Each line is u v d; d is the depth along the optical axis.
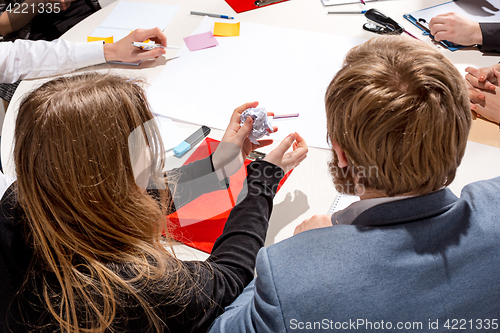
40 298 0.55
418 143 0.46
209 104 1.12
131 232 0.59
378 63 0.48
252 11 1.45
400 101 0.45
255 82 1.17
